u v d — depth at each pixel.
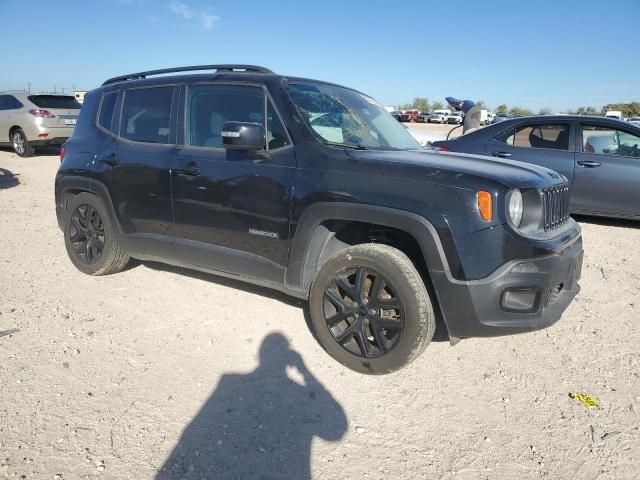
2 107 13.85
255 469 2.26
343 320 3.12
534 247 2.65
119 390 2.82
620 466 2.37
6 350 3.20
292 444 2.44
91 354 3.21
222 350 3.32
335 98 3.81
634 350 3.50
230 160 3.45
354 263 2.99
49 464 2.22
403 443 2.48
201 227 3.64
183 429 2.51
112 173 4.12
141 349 3.30
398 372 3.13
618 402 2.88
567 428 2.64
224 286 4.42
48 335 3.43
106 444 2.37
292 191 3.14
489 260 2.65
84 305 3.96
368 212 2.88
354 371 3.11
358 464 2.32
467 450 2.45
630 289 4.71
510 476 2.28
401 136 4.07
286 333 3.57
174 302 4.06
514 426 2.65
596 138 7.04
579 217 7.98
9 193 8.81
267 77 3.54
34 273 4.66
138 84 4.18
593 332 3.77
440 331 3.69
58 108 13.70
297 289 3.25
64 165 4.53
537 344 3.56
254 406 2.73
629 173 6.79
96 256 4.48
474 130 7.79
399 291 2.83
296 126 3.27
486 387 3.00
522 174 2.90
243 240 3.44
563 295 3.09
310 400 2.81
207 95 3.73
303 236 3.13
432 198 2.73
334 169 3.04
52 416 2.56
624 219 7.74
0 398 2.69
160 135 3.93
